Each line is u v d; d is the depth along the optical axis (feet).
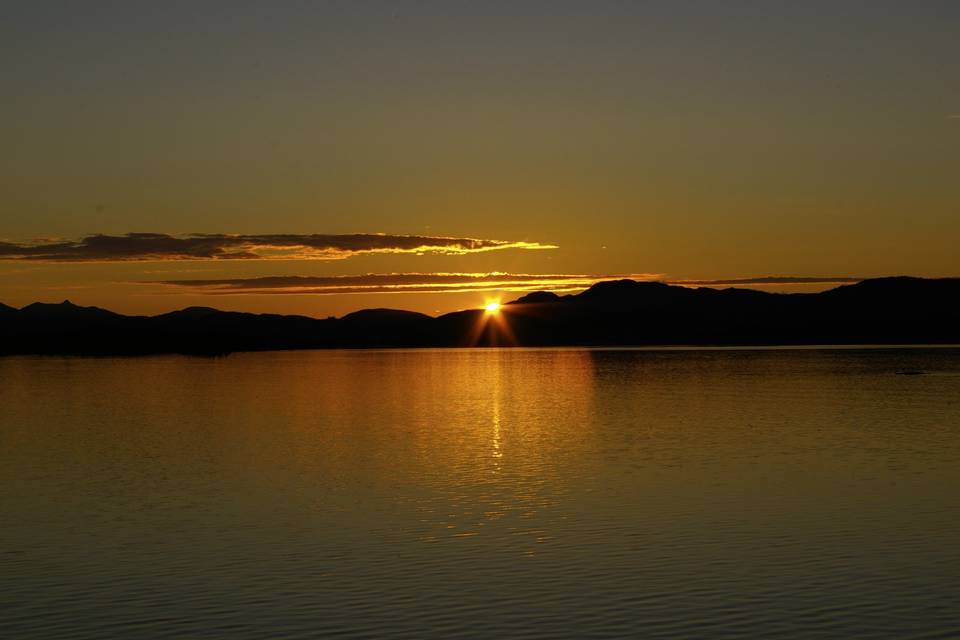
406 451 169.99
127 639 71.51
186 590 83.10
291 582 85.15
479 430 205.98
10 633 72.95
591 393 324.19
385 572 87.86
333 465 153.28
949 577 83.92
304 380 431.84
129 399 310.65
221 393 340.59
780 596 79.25
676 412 243.81
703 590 81.05
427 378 448.24
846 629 71.51
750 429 200.95
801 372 445.37
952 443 174.91
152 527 107.65
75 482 139.23
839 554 91.97
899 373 431.02
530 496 123.24
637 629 72.13
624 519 108.27
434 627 73.31
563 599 79.25
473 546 96.94
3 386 386.93
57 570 89.71
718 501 118.32
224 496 126.52
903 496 120.88
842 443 175.83
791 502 117.29
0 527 108.58
